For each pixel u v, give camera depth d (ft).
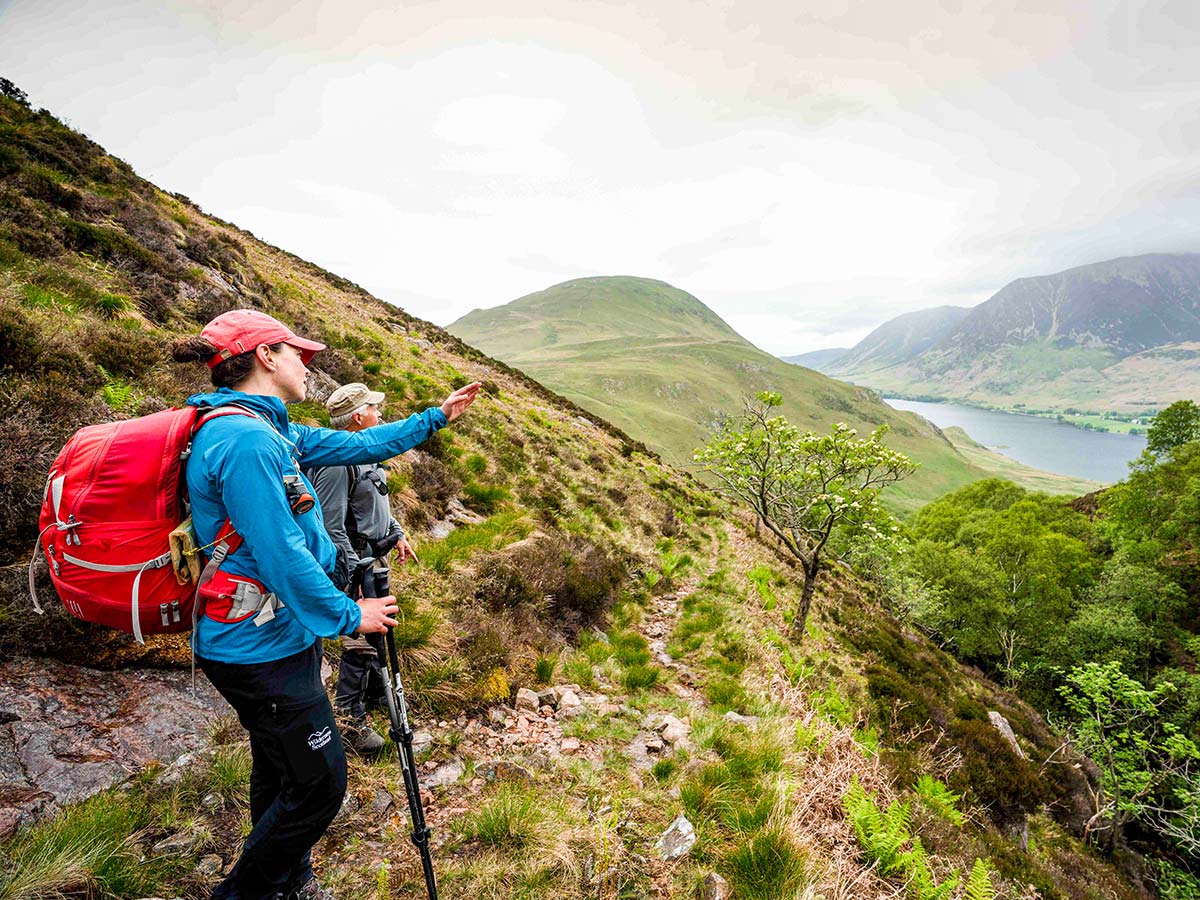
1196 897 64.23
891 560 138.31
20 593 10.92
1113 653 127.44
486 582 22.11
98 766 9.64
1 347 15.47
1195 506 147.02
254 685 6.70
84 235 30.12
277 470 6.52
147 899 8.01
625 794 13.84
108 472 6.08
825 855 13.10
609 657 22.97
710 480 133.18
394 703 9.23
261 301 44.45
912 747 37.83
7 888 7.29
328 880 9.46
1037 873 30.48
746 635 29.91
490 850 10.88
